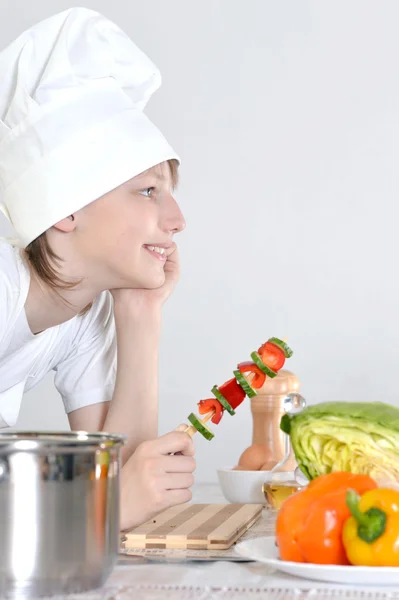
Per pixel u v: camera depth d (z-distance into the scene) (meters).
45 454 0.69
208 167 3.25
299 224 3.20
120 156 1.25
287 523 0.81
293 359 3.19
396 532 0.76
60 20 1.30
